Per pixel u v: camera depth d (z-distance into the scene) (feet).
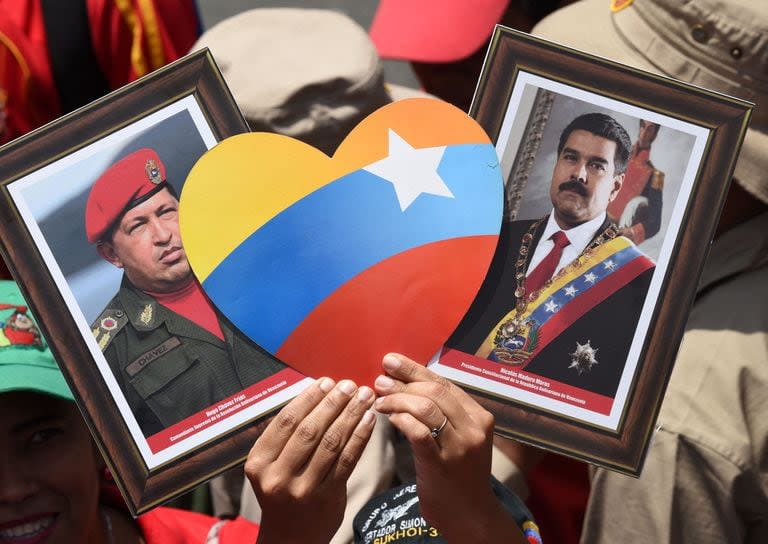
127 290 4.03
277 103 6.01
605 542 5.24
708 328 5.37
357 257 4.06
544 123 4.20
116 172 4.03
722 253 5.52
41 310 3.98
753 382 5.19
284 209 4.05
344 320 4.05
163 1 8.01
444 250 4.08
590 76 4.19
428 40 7.68
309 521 3.93
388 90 7.36
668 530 5.05
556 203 4.20
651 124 4.22
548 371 4.15
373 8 17.03
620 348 4.18
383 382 3.97
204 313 4.06
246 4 16.69
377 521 4.50
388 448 5.70
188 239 4.00
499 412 4.12
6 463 4.15
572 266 4.20
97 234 4.02
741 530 5.20
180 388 4.03
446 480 3.92
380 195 4.08
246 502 5.84
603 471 5.20
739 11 5.22
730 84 5.32
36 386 4.10
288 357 4.05
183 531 5.03
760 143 5.32
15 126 7.75
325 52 6.25
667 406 5.20
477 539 4.00
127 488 3.99
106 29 7.80
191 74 4.07
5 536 4.19
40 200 3.99
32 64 7.70
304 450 3.86
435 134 4.13
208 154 4.02
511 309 4.15
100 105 4.03
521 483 5.79
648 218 4.22
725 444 5.06
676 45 5.42
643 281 4.21
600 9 6.01
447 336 4.09
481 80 4.18
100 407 3.99
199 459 4.02
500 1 7.60
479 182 4.12
